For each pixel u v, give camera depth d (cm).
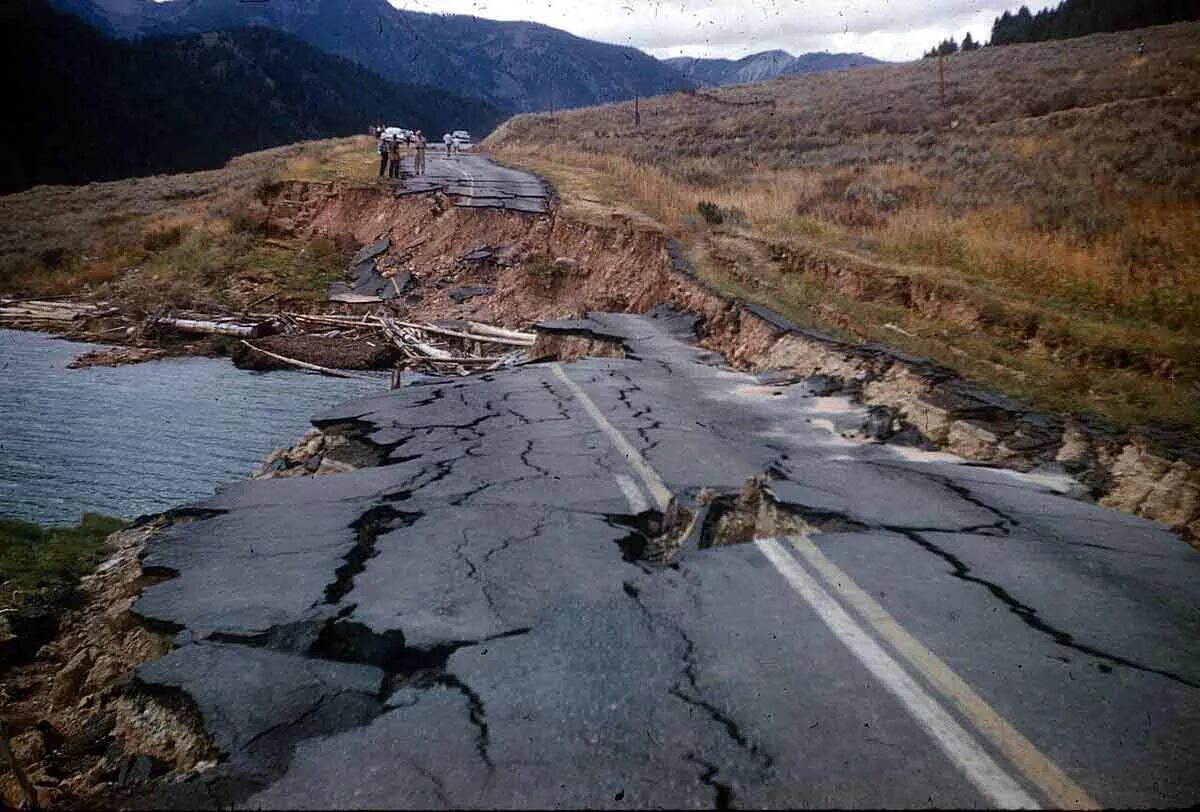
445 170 3644
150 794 301
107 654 530
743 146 3856
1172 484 629
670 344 1352
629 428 828
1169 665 372
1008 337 1095
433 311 2397
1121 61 3609
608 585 459
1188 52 3369
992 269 1376
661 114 5941
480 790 286
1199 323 1048
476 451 752
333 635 408
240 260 2798
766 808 274
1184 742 314
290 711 346
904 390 909
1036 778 291
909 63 6278
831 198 2195
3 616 618
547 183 3162
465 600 441
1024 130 2689
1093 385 862
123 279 2831
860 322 1196
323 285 2688
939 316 1249
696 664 371
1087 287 1224
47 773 369
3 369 1925
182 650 401
